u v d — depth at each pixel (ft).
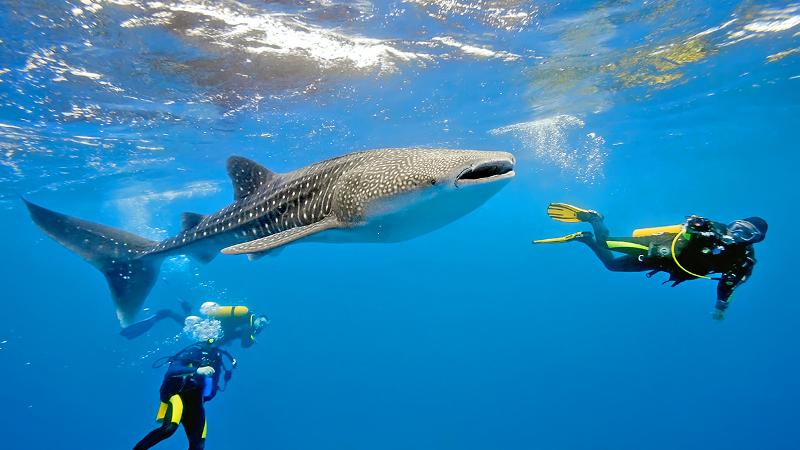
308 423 106.63
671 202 250.37
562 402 108.47
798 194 230.68
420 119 52.31
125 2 22.17
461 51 32.83
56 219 22.38
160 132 46.55
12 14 22.11
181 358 21.86
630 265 16.34
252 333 35.70
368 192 14.33
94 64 29.04
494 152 13.16
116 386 153.07
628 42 33.94
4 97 32.83
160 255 23.03
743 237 12.73
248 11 24.02
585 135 72.90
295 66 32.60
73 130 42.57
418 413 106.32
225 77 33.60
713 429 94.63
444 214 14.15
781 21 32.17
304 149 60.80
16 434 121.19
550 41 32.19
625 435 92.07
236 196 20.40
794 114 70.03
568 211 18.45
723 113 66.03
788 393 117.60
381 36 28.86
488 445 88.74
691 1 27.61
